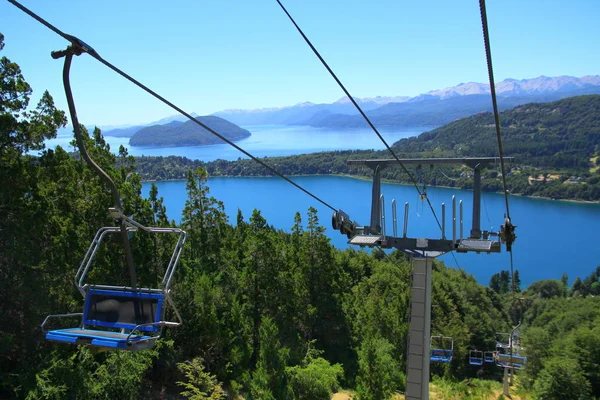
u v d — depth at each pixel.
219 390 28.97
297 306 42.56
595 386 49.66
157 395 29.69
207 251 44.28
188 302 32.75
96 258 26.69
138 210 30.67
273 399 26.91
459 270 109.69
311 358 35.94
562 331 74.88
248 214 162.38
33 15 4.64
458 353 59.06
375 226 12.23
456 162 11.73
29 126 24.25
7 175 22.38
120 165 39.75
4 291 22.91
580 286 115.12
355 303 51.88
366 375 30.52
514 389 51.06
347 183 197.25
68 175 26.61
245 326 34.53
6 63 23.14
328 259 45.16
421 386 10.43
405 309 51.69
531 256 140.25
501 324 76.38
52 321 24.00
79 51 4.95
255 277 39.97
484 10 5.04
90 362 23.16
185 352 32.19
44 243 24.67
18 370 22.56
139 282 29.62
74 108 5.11
